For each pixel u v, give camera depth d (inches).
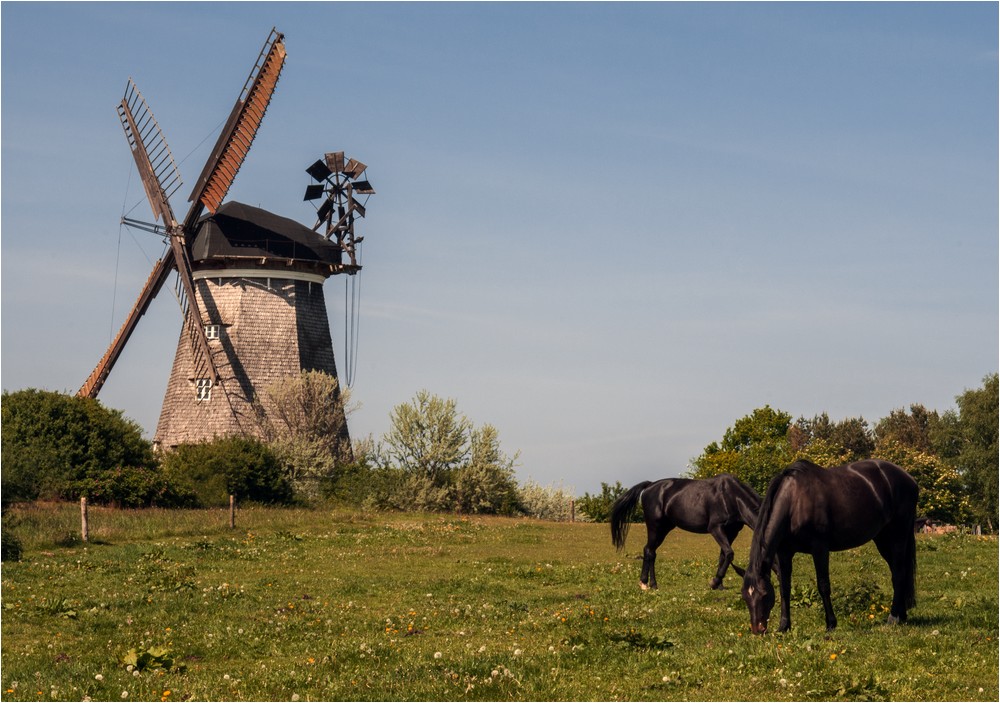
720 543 892.0
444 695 558.6
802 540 680.4
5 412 2000.5
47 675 629.3
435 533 1492.4
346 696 564.1
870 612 722.8
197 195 2628.0
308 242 2711.6
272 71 2596.0
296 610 831.7
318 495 2329.0
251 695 576.7
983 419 3331.7
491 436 2324.1
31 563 1111.0
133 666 639.1
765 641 629.9
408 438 2297.0
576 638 668.1
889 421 4165.8
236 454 2245.3
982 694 526.9
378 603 872.9
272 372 2637.8
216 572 1087.0
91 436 2037.4
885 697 524.4
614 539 973.2
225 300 2652.6
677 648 637.9
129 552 1212.5
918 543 1167.6
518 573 1041.5
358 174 2787.9
